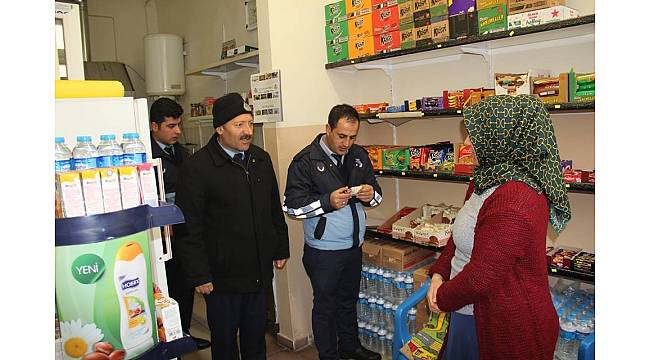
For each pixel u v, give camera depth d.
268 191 2.43
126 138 1.06
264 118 3.17
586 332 2.02
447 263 1.74
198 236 2.19
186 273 2.18
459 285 1.38
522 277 1.36
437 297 1.48
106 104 1.12
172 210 1.00
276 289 3.34
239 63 3.89
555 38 2.35
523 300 1.35
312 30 3.21
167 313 1.03
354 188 2.55
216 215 2.25
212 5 4.86
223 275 2.27
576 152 2.39
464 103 2.48
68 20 1.37
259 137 3.90
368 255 3.02
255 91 3.23
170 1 5.63
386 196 3.48
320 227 2.58
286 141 3.11
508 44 2.50
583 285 2.45
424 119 3.11
